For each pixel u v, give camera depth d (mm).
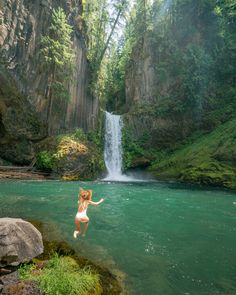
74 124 37000
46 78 32000
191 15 46688
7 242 5551
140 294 5312
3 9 26672
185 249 7922
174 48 45375
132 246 7996
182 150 37531
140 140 41219
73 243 7781
